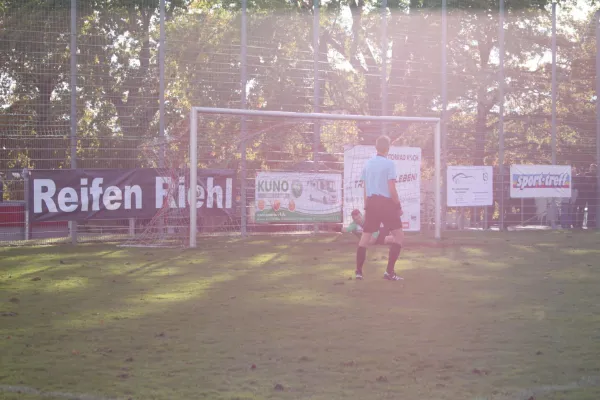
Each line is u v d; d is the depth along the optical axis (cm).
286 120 1761
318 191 1712
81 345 521
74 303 716
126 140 1585
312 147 1784
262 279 909
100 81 1570
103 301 729
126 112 1597
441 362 470
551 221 2069
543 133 2094
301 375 439
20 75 1504
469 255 1234
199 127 1673
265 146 1744
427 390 405
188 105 1675
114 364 465
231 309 678
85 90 1555
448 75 1983
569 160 2117
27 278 924
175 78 1655
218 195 1633
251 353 496
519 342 530
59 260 1163
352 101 1916
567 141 2119
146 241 1517
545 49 2100
